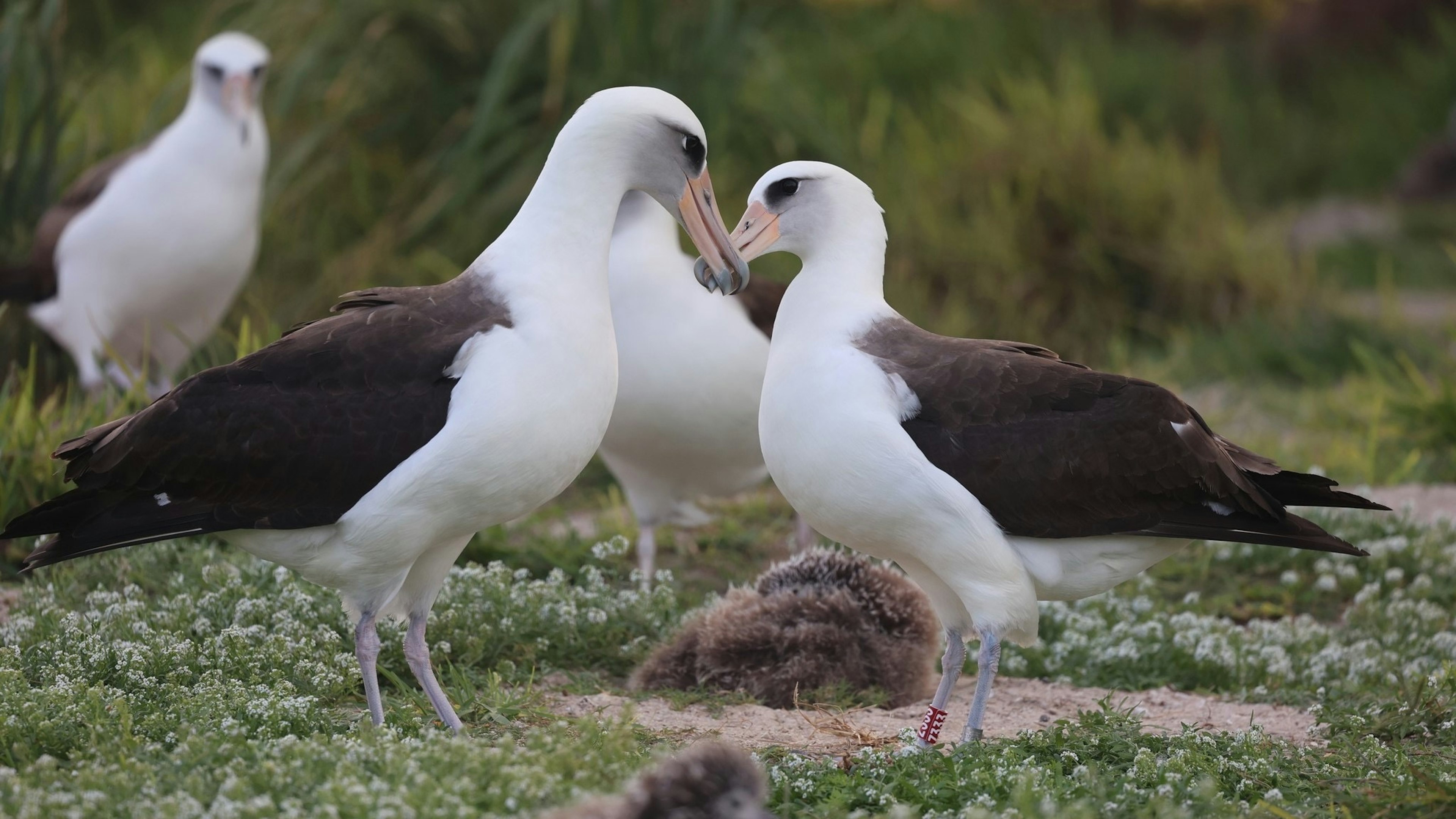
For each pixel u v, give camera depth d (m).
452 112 19.36
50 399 13.42
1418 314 23.12
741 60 19.67
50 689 7.64
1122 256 21.73
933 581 8.49
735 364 11.26
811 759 8.02
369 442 7.72
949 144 22.89
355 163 19.17
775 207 8.89
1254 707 9.79
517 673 9.69
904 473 7.98
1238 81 35.00
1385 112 34.06
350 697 9.01
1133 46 34.59
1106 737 7.98
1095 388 8.35
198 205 15.04
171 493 7.91
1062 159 22.14
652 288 11.25
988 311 20.98
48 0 17.23
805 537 12.73
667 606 10.78
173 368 16.17
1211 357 20.31
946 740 8.78
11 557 11.68
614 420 11.52
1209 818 6.80
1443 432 16.42
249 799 6.29
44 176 17.00
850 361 8.27
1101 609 11.55
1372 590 11.95
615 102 8.30
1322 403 18.25
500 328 7.85
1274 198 32.03
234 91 15.11
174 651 8.59
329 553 7.94
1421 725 8.91
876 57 26.38
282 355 7.91
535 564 12.30
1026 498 8.16
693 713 9.15
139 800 6.30
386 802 6.10
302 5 19.78
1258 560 13.19
